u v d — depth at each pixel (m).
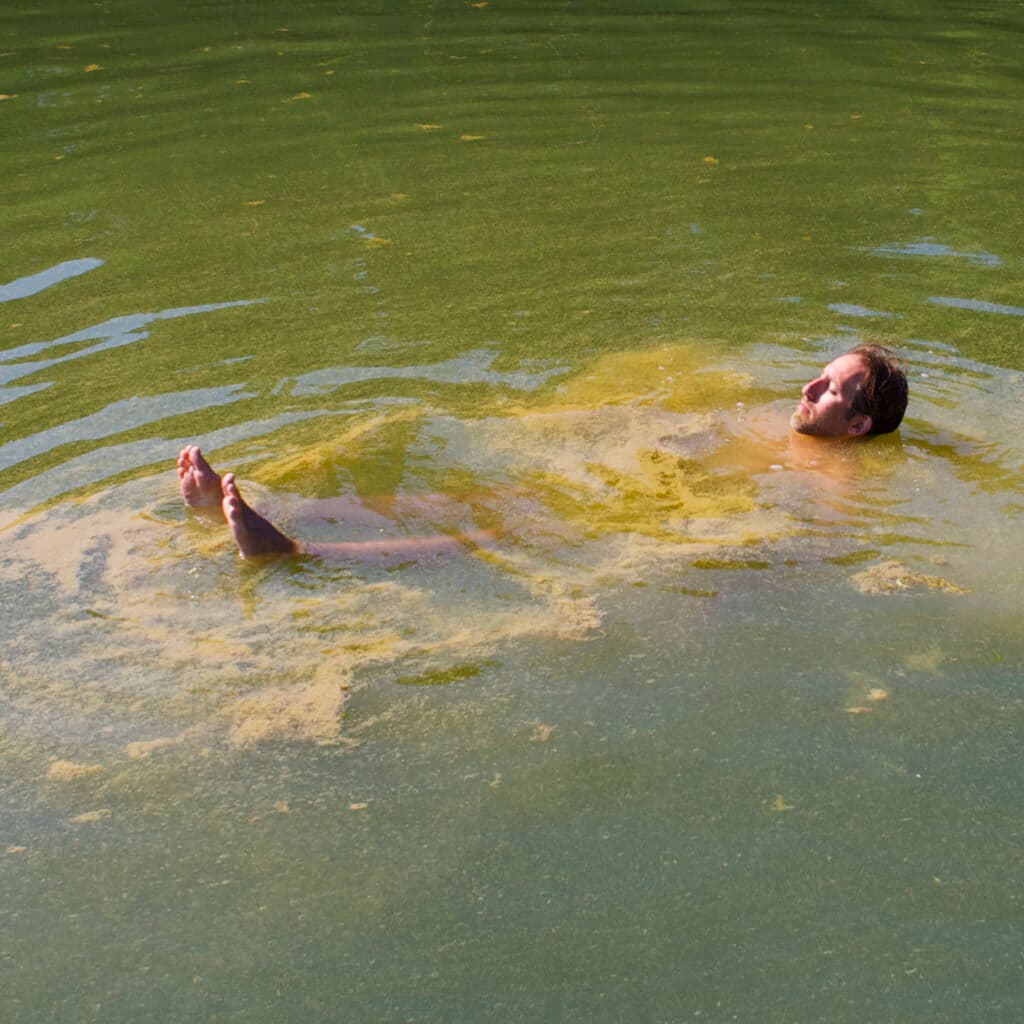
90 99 9.09
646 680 3.28
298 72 9.87
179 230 6.72
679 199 7.21
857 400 4.43
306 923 2.57
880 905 2.60
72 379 4.96
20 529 3.85
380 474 4.20
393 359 5.18
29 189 7.33
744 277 6.10
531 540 3.88
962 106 9.02
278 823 2.83
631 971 2.45
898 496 4.14
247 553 3.69
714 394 4.88
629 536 3.91
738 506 4.08
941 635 3.45
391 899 2.63
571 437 4.51
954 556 3.81
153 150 8.02
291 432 4.51
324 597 3.58
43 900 2.64
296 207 7.07
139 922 2.58
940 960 2.47
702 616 3.53
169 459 4.29
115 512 3.95
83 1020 2.37
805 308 5.73
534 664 3.34
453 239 6.62
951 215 6.95
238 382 4.94
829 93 9.35
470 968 2.46
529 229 6.77
